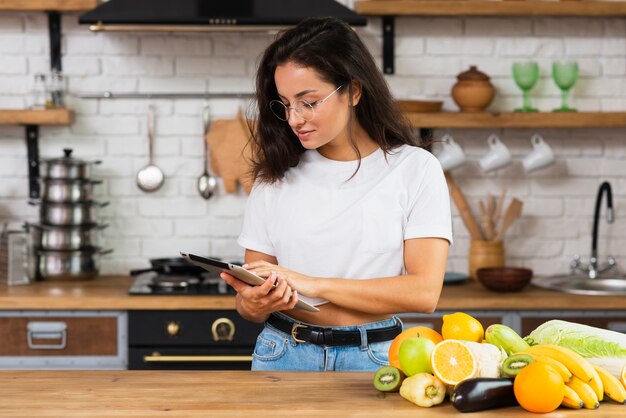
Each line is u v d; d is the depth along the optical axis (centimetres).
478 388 155
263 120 216
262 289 191
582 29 387
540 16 386
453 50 384
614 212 391
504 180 389
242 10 336
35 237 371
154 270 349
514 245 390
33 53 378
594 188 390
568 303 329
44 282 361
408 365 165
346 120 208
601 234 392
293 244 218
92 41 378
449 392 162
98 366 328
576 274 374
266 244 226
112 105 381
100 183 371
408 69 384
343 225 214
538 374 154
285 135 217
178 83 380
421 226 212
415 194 214
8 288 346
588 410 157
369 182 216
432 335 173
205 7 337
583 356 169
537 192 389
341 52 202
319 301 212
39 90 365
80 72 379
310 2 342
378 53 383
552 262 390
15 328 326
